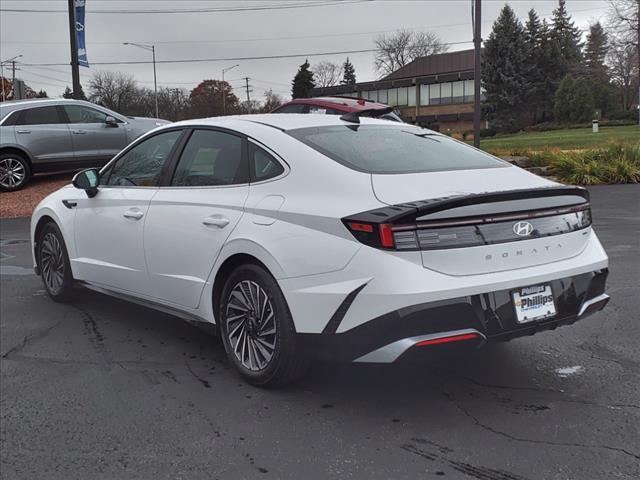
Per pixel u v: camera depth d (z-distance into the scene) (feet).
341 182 11.60
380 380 13.17
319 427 11.17
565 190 11.94
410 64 228.02
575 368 13.50
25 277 23.75
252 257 12.59
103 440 10.92
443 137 15.20
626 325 16.14
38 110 45.29
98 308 19.40
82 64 58.70
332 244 11.01
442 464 9.77
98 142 46.50
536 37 211.82
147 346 15.80
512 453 10.02
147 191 15.53
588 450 10.03
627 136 102.53
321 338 11.24
